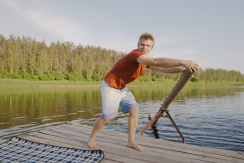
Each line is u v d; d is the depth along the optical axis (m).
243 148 3.89
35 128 5.34
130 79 2.38
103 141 2.82
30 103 11.05
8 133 4.78
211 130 5.35
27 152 2.33
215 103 12.53
